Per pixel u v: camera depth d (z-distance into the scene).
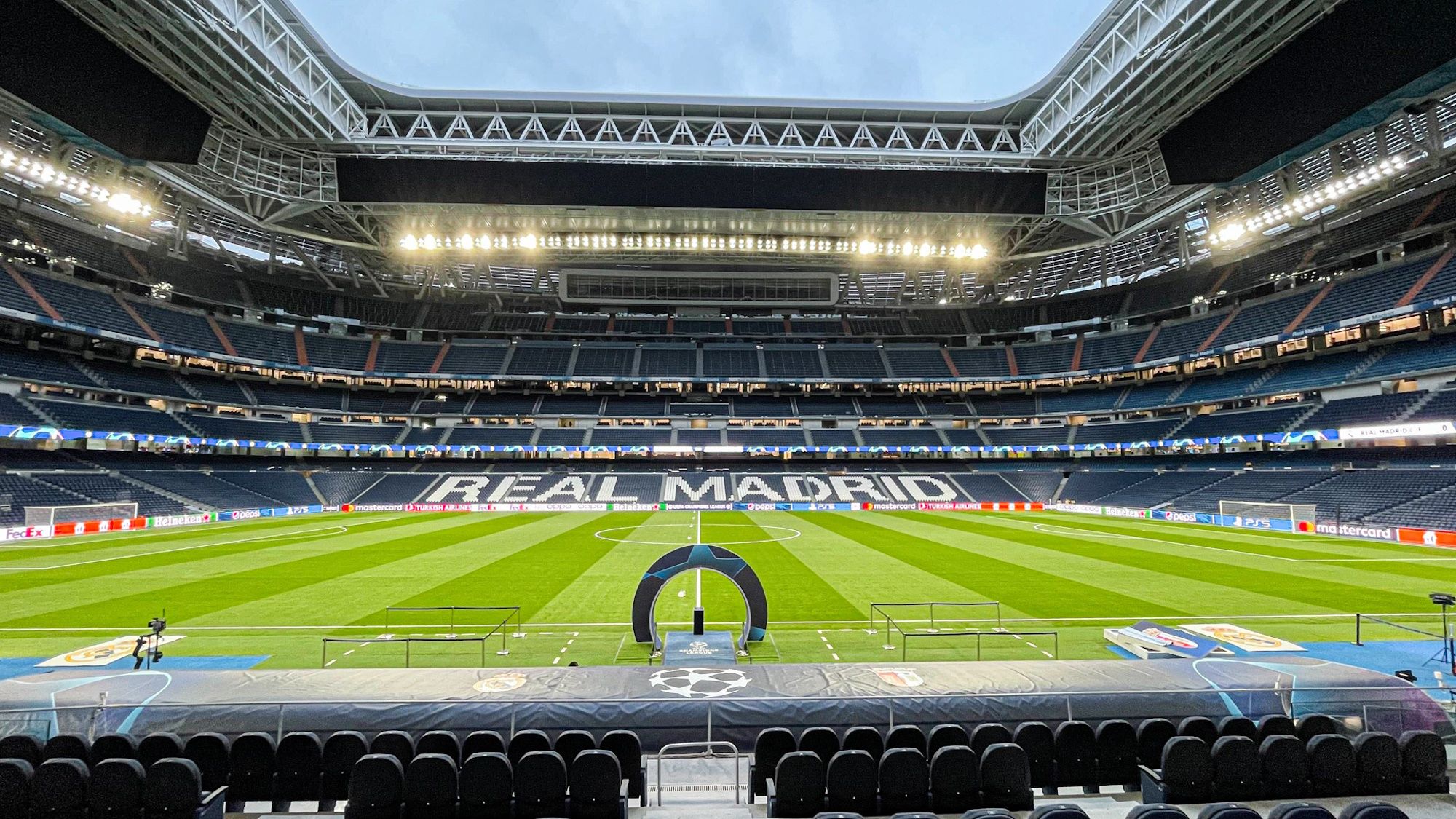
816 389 70.88
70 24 26.64
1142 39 28.23
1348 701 8.59
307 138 35.50
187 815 6.06
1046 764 7.43
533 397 67.94
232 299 58.34
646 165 37.91
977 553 29.50
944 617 17.66
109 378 48.50
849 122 40.81
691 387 70.12
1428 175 38.72
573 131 40.06
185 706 8.20
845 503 57.47
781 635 16.02
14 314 41.47
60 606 18.83
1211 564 26.25
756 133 41.19
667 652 13.93
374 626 16.80
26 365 43.78
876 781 6.48
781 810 6.43
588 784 6.36
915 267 58.53
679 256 57.06
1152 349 59.53
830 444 64.19
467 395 67.25
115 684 8.86
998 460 65.19
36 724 7.86
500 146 37.16
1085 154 37.28
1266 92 30.12
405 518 48.22
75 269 48.84
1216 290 57.06
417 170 37.41
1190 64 28.19
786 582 22.75
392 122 39.72
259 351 57.56
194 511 45.22
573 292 65.50
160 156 33.69
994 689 8.82
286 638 15.66
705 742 8.40
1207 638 14.20
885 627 16.73
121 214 42.25
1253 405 51.75
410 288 63.41
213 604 19.19
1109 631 15.31
